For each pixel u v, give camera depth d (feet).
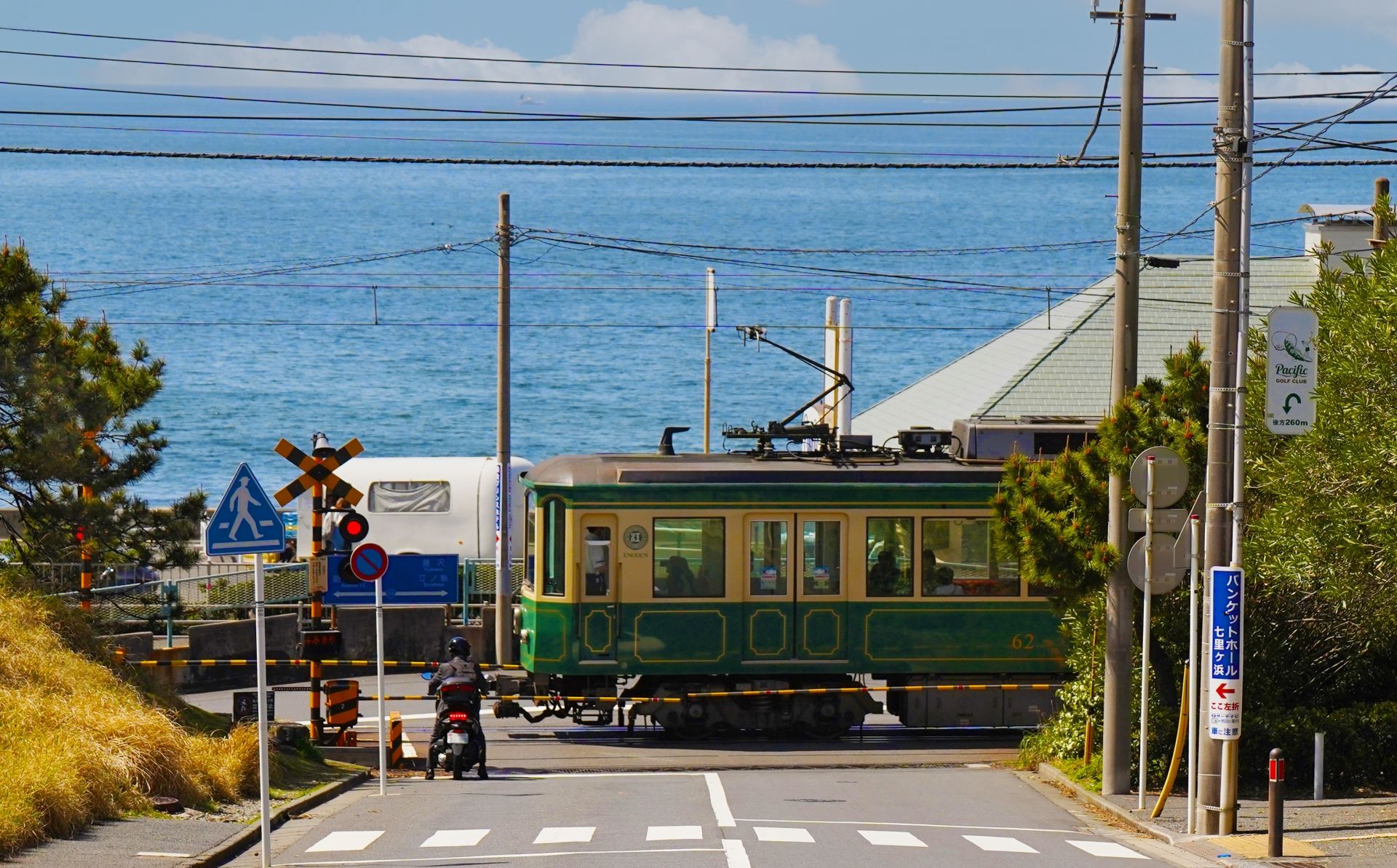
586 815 113.91
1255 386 123.85
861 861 92.43
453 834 105.40
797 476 161.58
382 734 128.57
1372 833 107.14
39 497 149.48
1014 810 120.88
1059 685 162.09
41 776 97.55
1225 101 105.19
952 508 163.02
